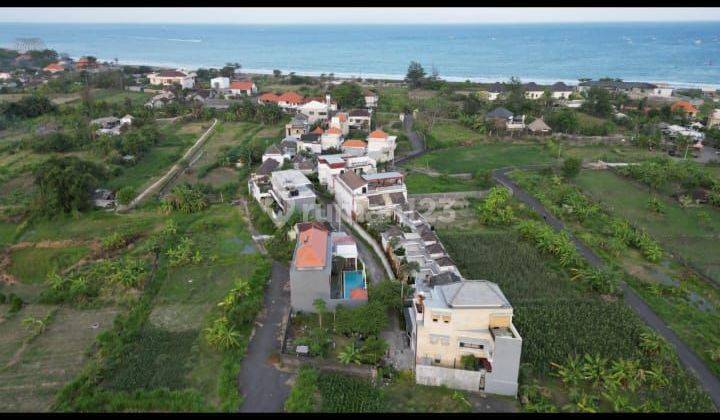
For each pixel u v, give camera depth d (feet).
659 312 194.80
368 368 161.68
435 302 158.92
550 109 513.86
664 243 252.01
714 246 249.14
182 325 185.47
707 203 299.38
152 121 476.13
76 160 302.45
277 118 495.82
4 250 241.76
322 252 198.49
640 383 155.53
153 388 153.99
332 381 157.89
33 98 491.31
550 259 234.17
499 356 150.30
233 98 607.37
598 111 505.25
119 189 313.12
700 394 152.35
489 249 241.14
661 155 393.70
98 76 653.71
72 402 147.64
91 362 164.76
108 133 409.49
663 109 494.59
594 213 282.36
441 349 158.61
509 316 154.30
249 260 233.76
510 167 369.71
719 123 463.42
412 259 215.72
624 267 229.45
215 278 219.00
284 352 168.14
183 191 294.05
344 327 176.24
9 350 170.91
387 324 183.11
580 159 362.12
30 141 389.80
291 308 192.75
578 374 155.74
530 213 281.33
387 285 192.95
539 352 167.43
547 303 197.98
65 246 247.29
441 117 506.89
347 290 201.46
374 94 583.17
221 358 168.14
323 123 471.21
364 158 334.85
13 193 302.86
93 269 218.18
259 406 147.84
